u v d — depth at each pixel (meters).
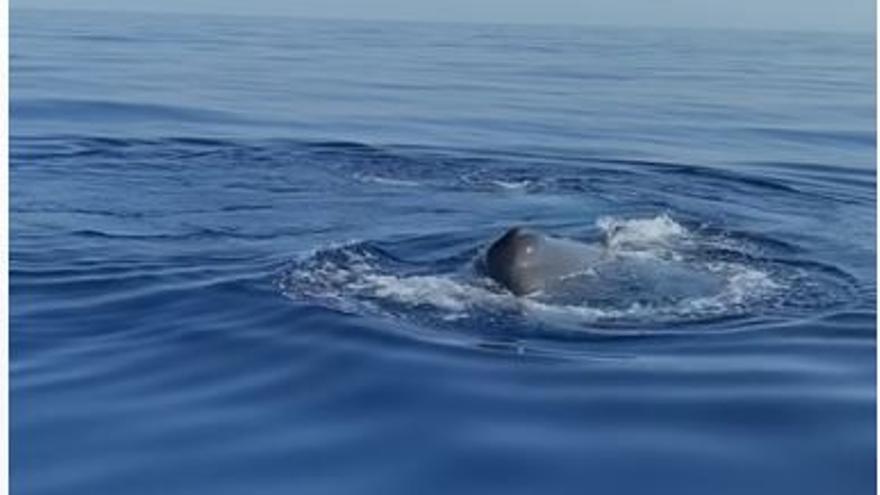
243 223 17.31
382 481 8.59
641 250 15.05
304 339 11.54
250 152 23.77
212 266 14.50
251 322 12.12
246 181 20.80
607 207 19.03
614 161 23.67
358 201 19.16
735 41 72.31
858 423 9.68
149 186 20.16
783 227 17.66
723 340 11.76
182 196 19.31
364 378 10.51
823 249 16.19
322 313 12.27
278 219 17.64
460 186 20.77
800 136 27.84
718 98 35.44
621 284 13.15
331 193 19.83
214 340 11.62
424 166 22.69
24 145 24.00
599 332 11.85
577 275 13.10
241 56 46.88
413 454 9.00
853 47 65.31
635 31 91.06
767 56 54.94
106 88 33.50
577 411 9.80
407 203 19.09
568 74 42.78
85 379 10.64
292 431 9.43
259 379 10.59
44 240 15.96
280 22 93.44
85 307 12.81
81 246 15.64
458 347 11.27
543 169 22.67
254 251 15.41
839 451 9.12
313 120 28.78
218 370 10.84
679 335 11.87
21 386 10.47
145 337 11.78
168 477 8.64
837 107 33.41
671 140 26.91
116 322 12.29
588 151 24.95
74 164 22.12
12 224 16.95
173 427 9.53
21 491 8.39
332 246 15.52
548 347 11.37
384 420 9.62
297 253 15.23
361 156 23.61
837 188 21.48
